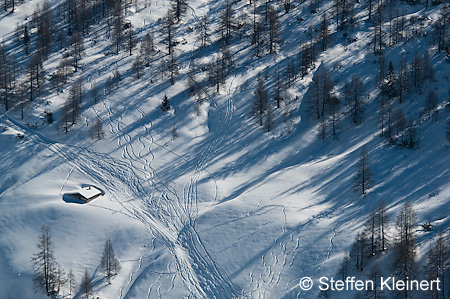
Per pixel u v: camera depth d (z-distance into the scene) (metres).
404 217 170.88
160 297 166.00
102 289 170.88
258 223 182.12
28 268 176.50
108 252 174.75
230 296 163.75
